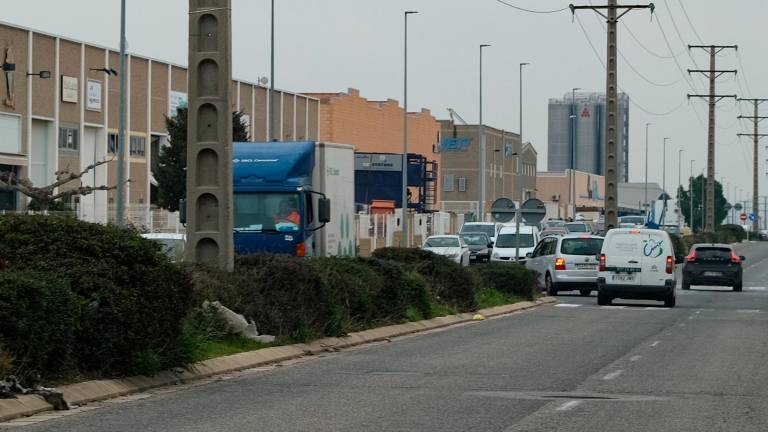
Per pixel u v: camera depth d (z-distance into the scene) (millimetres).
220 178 28312
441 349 29297
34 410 17469
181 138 81500
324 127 118500
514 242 79312
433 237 77438
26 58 77062
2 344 17719
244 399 19516
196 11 28469
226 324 26016
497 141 170750
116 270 20406
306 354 27422
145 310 20812
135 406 18578
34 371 18406
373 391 20656
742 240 177500
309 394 20219
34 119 78938
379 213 94312
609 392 20688
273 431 16047
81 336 19656
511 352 28469
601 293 50750
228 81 28391
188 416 17469
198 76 28500
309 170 40719
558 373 23766
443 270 42156
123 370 20719
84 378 19828
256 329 26812
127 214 67750
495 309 45094
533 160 191625
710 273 69062
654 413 18078
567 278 58406
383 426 16578
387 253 43219
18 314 17641
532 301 51250
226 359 24172
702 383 22156
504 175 173625
